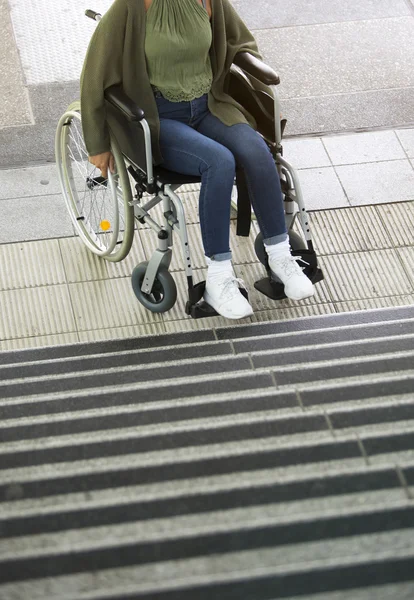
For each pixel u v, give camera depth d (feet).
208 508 5.74
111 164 9.86
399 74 14.67
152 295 10.69
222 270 9.71
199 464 6.31
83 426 7.39
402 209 12.35
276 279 10.46
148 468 6.27
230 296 9.68
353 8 15.97
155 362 9.61
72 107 10.42
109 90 9.12
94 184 11.33
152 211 12.21
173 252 11.63
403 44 15.26
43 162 12.89
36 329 10.73
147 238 11.84
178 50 9.02
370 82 14.47
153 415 7.49
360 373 8.34
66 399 8.07
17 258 11.51
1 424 7.45
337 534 5.35
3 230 11.84
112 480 6.18
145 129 8.84
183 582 4.95
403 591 4.90
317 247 11.78
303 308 11.02
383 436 6.49
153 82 9.26
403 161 13.08
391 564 5.04
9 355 10.12
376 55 15.01
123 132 9.52
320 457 6.36
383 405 7.14
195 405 7.58
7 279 11.26
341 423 7.01
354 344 9.25
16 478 6.16
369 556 5.09
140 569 5.15
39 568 5.16
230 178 9.16
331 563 5.05
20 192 12.37
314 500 5.74
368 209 12.32
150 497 5.78
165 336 10.36
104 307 11.00
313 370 8.39
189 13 8.98
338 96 14.17
